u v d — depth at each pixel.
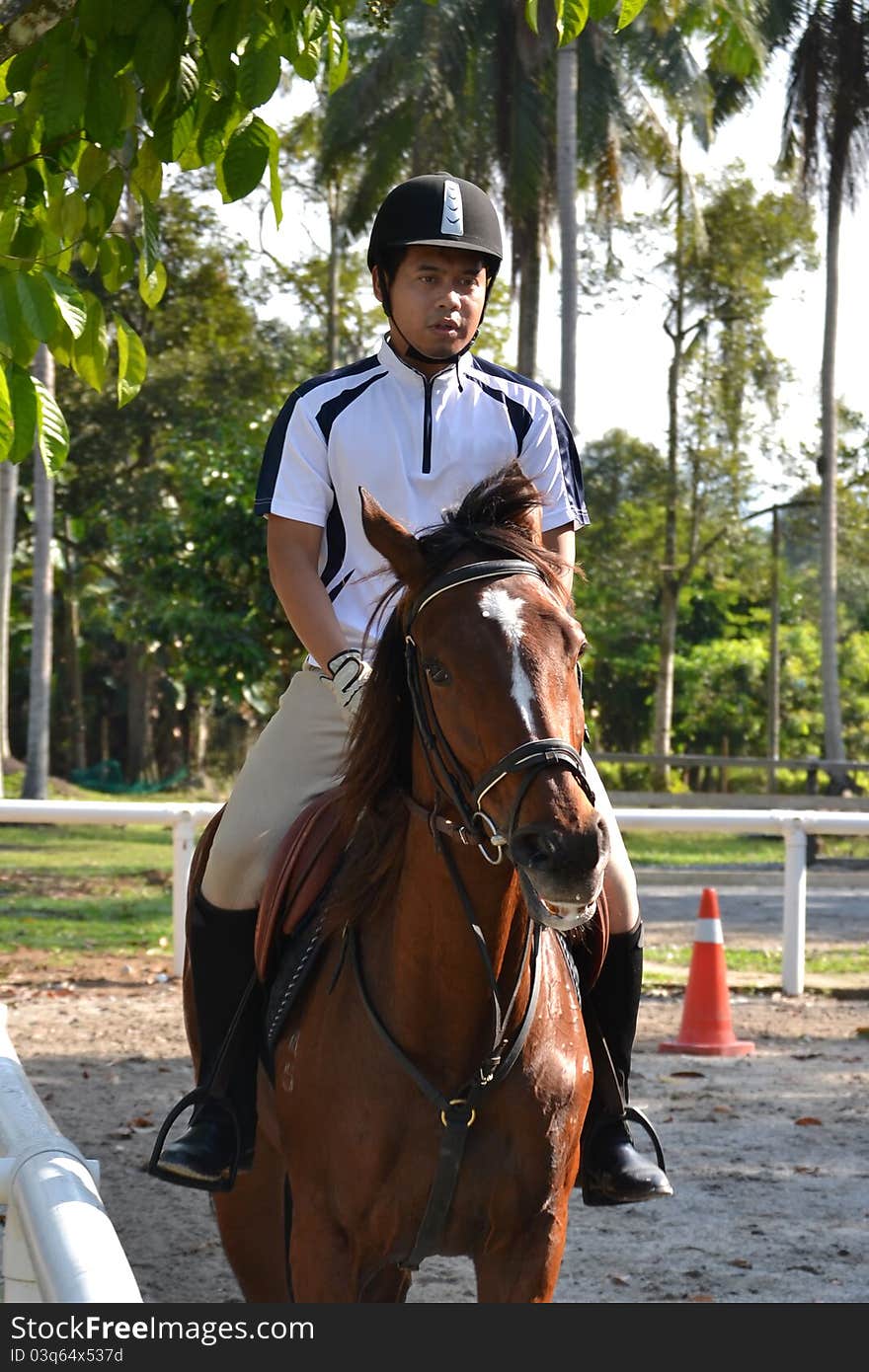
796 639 54.06
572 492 4.01
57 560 43.22
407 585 3.13
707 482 39.34
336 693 3.53
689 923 15.09
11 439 3.29
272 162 4.02
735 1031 9.83
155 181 4.06
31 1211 2.36
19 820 10.59
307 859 3.70
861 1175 6.65
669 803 26.91
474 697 2.82
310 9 4.02
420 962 3.21
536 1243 3.27
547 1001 3.37
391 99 28.20
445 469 3.81
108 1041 9.19
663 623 38.66
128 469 40.03
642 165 29.50
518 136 26.61
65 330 3.81
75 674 47.81
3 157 4.05
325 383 3.84
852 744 53.62
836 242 30.44
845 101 28.28
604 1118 3.93
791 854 11.04
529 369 29.41
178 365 37.59
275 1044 3.57
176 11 3.89
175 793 44.06
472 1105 3.16
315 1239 3.33
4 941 12.84
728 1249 5.64
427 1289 5.39
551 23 22.30
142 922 14.21
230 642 18.73
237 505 18.59
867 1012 10.53
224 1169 3.69
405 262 3.77
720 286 36.84
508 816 2.71
